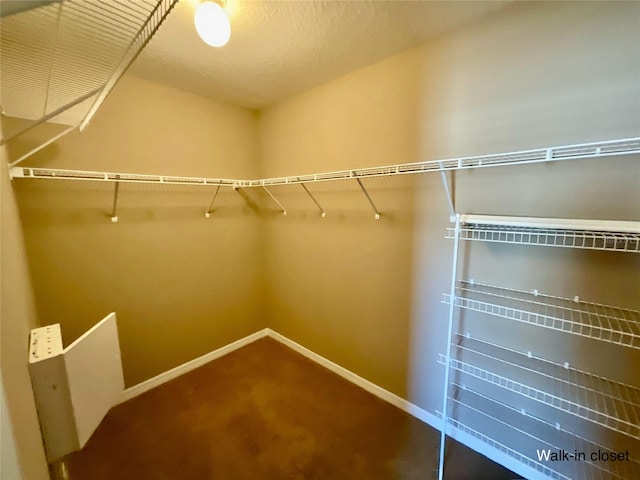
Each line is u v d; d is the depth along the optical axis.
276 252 2.61
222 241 2.44
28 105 1.19
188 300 2.27
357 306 2.04
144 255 2.00
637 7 0.99
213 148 2.29
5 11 0.49
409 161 1.63
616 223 0.96
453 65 1.42
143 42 0.73
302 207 2.31
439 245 1.59
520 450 1.44
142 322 2.04
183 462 1.50
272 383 2.14
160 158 2.01
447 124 1.47
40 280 1.60
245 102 2.35
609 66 1.05
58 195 1.63
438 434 1.67
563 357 1.27
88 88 1.03
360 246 1.96
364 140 1.83
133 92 1.86
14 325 0.72
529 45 1.21
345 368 2.20
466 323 1.53
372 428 1.72
